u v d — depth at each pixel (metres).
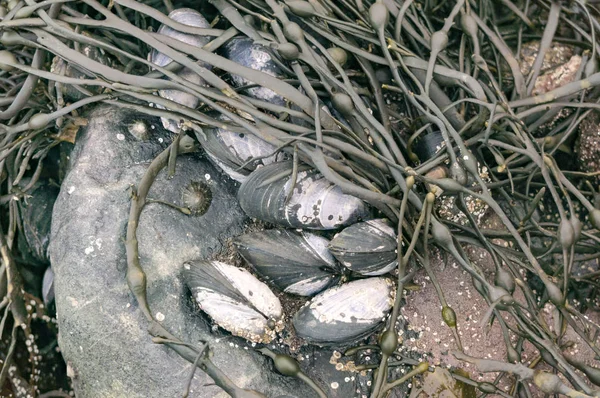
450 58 0.60
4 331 0.60
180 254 0.55
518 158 0.58
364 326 0.53
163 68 0.54
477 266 0.55
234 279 0.54
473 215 0.56
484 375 0.56
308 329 0.53
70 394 0.60
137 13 0.59
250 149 0.55
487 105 0.52
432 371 0.55
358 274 0.55
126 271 0.54
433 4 0.62
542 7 0.62
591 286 0.59
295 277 0.54
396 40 0.56
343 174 0.54
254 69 0.54
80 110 0.58
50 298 0.60
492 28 0.62
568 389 0.50
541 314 0.55
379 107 0.56
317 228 0.55
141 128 0.57
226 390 0.52
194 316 0.54
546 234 0.54
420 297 0.56
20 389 0.59
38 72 0.54
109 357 0.54
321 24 0.57
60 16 0.56
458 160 0.54
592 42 0.57
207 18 0.60
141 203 0.55
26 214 0.60
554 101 0.58
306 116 0.54
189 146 0.56
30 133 0.57
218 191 0.57
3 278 0.57
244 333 0.53
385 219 0.54
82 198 0.56
